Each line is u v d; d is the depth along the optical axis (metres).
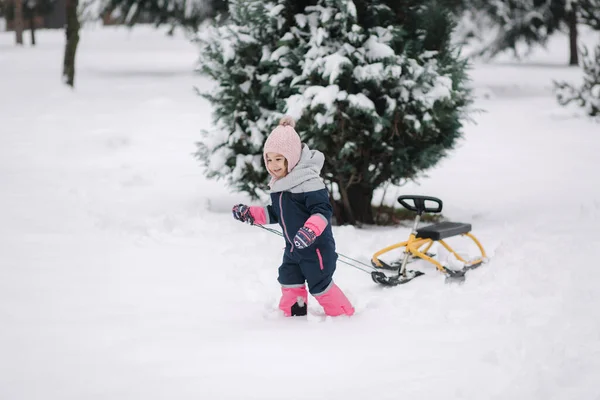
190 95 21.55
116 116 17.05
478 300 5.36
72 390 3.71
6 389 3.71
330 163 8.30
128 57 37.53
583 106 18.14
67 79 21.69
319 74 7.82
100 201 9.22
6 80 22.94
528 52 34.00
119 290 5.63
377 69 7.70
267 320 4.98
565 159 13.00
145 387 3.74
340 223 8.65
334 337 4.54
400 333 4.62
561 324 4.73
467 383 3.77
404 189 10.85
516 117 18.31
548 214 8.79
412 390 3.69
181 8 28.62
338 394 3.64
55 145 13.42
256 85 8.39
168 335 4.59
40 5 46.88
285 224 4.99
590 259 6.45
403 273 5.97
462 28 31.86
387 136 8.23
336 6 7.98
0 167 11.34
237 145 8.42
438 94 7.78
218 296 5.53
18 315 4.96
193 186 10.48
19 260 6.46
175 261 6.52
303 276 5.08
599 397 3.56
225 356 4.19
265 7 8.25
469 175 11.80
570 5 30.91
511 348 4.24
